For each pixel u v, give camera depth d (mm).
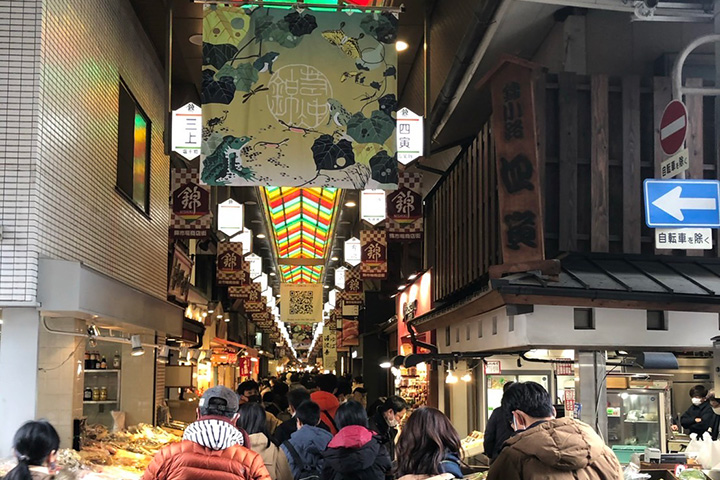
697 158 8703
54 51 7566
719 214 7461
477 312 8883
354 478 5574
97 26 9242
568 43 10172
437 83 12523
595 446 3543
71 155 8156
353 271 25375
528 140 7844
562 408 8984
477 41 10016
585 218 8672
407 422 3936
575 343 7367
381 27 8508
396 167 8297
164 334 13141
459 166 13578
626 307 7371
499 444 6984
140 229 11953
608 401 11016
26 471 3436
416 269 20828
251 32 8414
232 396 4609
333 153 8289
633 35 10359
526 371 12414
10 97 7086
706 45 10234
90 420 12555
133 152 11484
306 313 29344
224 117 8273
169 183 14586
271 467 5902
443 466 3826
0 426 7004
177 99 14703
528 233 7750
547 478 3494
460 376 14586
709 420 8773
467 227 12781
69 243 8125
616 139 8844
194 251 22406
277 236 26328
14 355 7090
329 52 8438
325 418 8867
